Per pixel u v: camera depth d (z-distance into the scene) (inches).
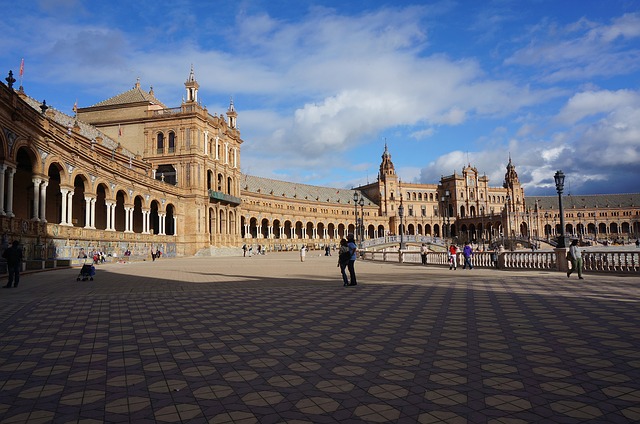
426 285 731.4
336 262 1738.4
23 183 1710.1
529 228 5551.2
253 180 4650.6
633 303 479.8
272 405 207.0
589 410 194.5
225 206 3166.8
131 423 189.6
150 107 2957.7
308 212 4566.9
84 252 1604.3
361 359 282.2
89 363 284.0
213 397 219.0
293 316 448.5
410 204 6136.8
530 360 271.7
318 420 189.0
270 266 1446.9
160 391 229.0
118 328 399.9
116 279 943.7
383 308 486.6
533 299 529.7
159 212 2461.9
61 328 402.9
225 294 649.6
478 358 278.7
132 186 2102.6
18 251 783.1
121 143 2938.0
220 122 3186.5
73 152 1542.8
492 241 4237.2
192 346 326.6
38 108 1966.0
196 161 2812.5
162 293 671.8
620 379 233.8
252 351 309.0
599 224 6668.3
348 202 5644.7
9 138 1121.4
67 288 757.9
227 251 2913.4
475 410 196.7
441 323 393.1
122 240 1946.4
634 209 6579.7
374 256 1883.6
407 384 232.5
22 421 192.9
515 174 6761.8
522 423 182.7
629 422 182.2
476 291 630.5
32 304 560.1
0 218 1051.3
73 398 220.5
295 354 298.4
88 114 3021.7
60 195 1943.9
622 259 847.7
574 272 927.0
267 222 4156.0
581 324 373.4
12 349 324.2
